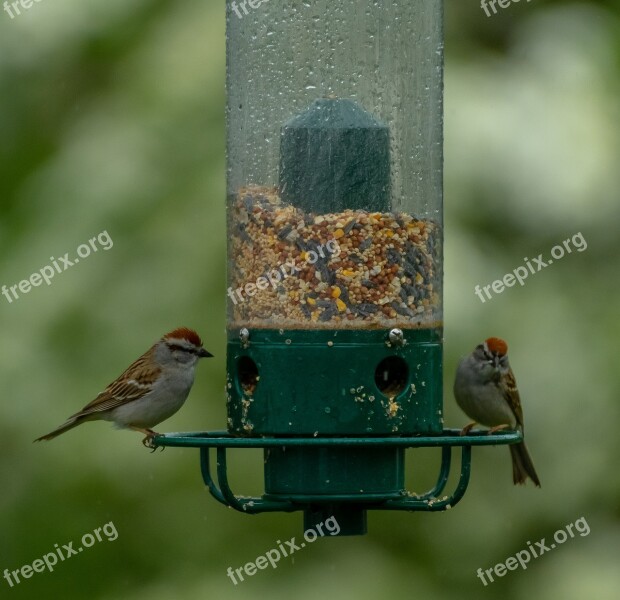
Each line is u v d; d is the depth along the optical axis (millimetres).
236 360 10008
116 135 14719
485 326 14000
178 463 14438
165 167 14523
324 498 9672
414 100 10008
